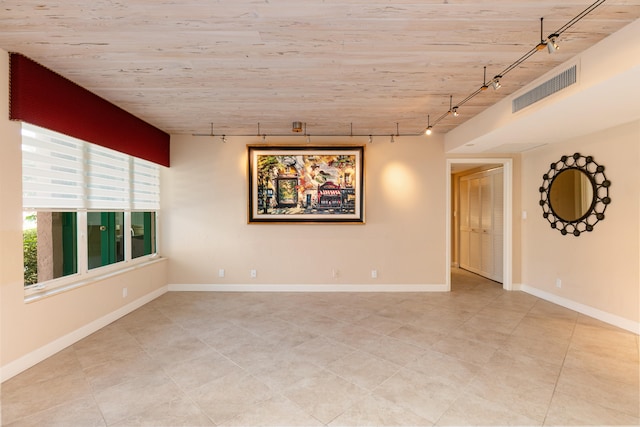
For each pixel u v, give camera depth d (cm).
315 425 177
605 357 257
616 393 206
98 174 333
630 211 312
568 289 387
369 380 223
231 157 461
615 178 325
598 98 237
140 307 388
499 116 323
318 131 444
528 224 457
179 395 205
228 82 280
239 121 397
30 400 199
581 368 239
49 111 254
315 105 338
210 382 221
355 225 463
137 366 243
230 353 265
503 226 504
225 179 462
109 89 296
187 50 227
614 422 178
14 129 232
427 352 267
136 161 404
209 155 461
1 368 221
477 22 193
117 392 208
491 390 210
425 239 466
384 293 454
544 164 423
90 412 187
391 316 357
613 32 200
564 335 302
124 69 256
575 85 230
